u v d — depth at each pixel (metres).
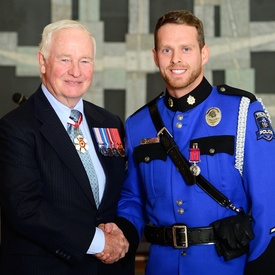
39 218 3.25
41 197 3.32
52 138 3.37
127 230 3.59
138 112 3.72
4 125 3.37
